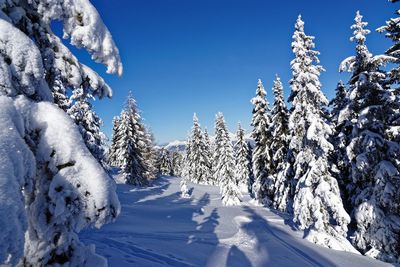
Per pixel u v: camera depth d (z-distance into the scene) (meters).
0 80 3.25
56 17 4.05
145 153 54.03
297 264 14.39
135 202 35.69
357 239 17.95
